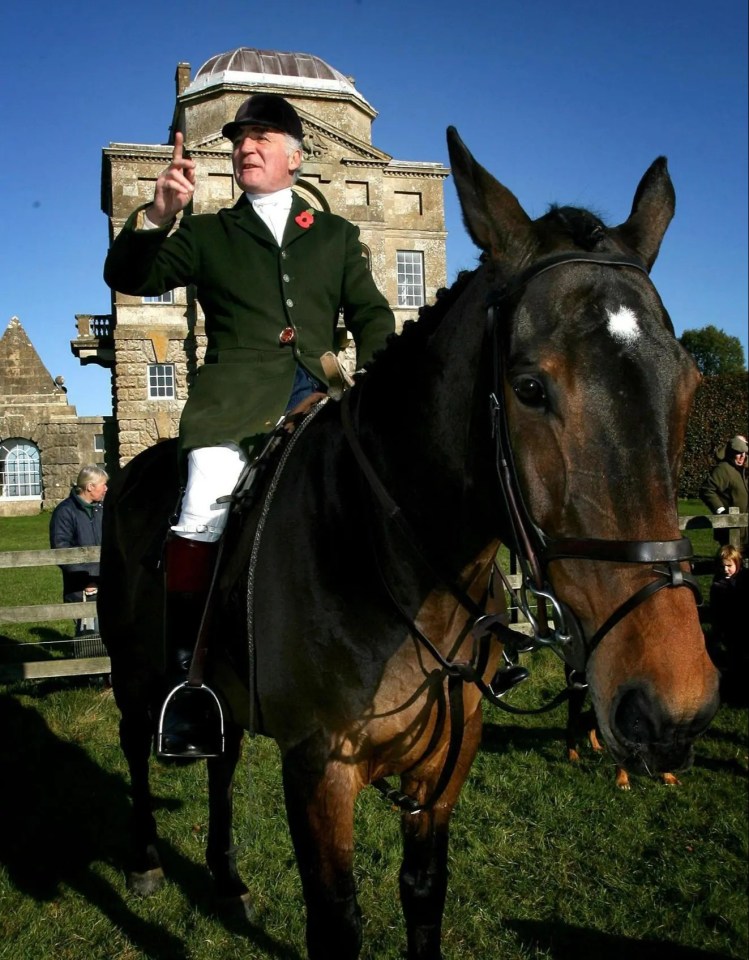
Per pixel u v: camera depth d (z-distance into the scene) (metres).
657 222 1.76
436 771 2.13
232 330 2.41
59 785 4.62
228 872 3.31
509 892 3.54
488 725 5.61
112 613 3.19
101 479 6.86
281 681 2.07
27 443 33.41
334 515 2.05
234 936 3.18
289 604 2.05
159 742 2.25
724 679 5.63
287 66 24.95
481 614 1.91
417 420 1.91
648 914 3.37
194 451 2.29
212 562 2.28
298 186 23.97
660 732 1.30
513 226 1.66
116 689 3.37
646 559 1.35
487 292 1.67
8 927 3.24
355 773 2.03
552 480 1.44
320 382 2.43
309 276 2.44
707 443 22.52
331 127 24.02
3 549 16.34
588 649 1.44
